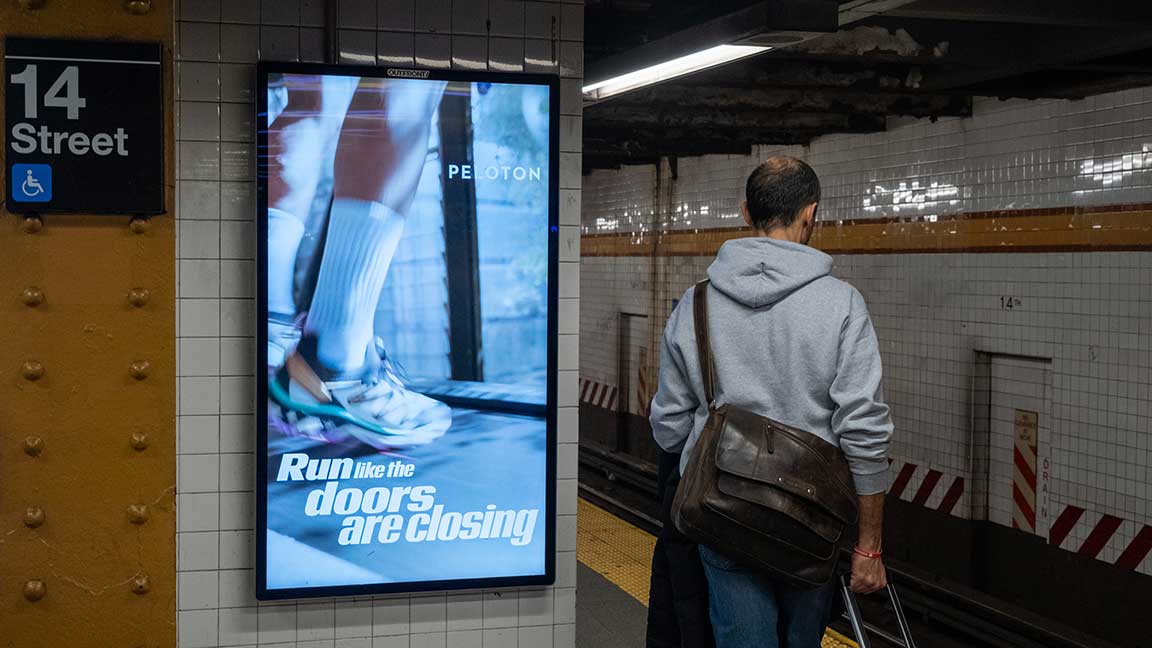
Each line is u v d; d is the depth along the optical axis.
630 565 7.64
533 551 3.78
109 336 3.48
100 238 3.46
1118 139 7.24
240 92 3.52
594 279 16.77
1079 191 7.61
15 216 3.41
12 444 3.45
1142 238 7.08
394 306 3.61
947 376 9.09
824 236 10.72
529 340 3.72
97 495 3.51
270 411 3.53
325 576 3.62
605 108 9.38
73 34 3.40
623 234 15.59
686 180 13.55
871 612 8.36
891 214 9.73
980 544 8.97
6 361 3.43
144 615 3.57
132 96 3.44
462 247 3.65
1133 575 7.30
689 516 2.78
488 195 3.66
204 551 3.59
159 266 3.50
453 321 3.66
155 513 3.55
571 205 3.76
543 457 3.75
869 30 6.88
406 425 3.64
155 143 3.46
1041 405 8.30
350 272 3.57
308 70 3.49
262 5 3.52
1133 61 6.86
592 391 16.86
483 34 3.68
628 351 15.73
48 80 3.39
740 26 4.32
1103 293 7.45
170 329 3.52
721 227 12.63
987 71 7.20
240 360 3.57
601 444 16.31
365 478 3.62
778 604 3.02
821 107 8.60
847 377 2.75
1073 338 7.74
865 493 2.79
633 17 6.13
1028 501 8.45
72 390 3.47
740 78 7.45
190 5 3.47
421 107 3.59
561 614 3.86
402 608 3.73
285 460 3.56
